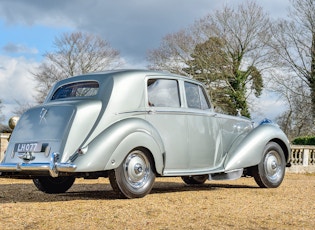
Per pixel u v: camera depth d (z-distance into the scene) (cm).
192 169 714
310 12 3130
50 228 431
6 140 1300
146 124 640
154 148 640
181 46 3728
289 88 3206
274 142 827
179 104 709
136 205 571
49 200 648
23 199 666
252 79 3678
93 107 623
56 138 608
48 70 4103
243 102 3612
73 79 693
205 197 673
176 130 691
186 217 497
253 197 688
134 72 674
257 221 485
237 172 777
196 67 3762
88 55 4200
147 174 643
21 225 443
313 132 3152
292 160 2022
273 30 3328
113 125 617
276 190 792
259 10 3634
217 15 3694
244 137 798
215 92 3628
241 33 3644
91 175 630
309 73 3170
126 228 434
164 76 703
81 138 605
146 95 669
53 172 593
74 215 497
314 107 3112
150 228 436
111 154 598
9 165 638
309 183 1032
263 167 811
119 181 614
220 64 3666
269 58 3462
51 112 634
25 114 667
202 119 734
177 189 814
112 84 646
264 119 855
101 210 531
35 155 622
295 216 525
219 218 496
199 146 724
